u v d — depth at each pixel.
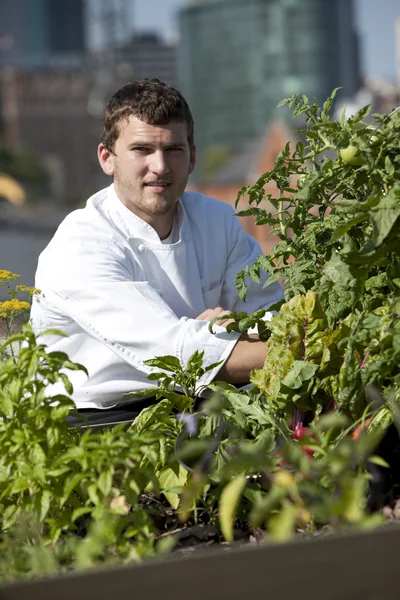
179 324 3.04
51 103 174.38
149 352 3.05
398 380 2.10
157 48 157.38
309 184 2.53
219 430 2.21
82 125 172.75
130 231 3.44
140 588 1.44
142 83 3.43
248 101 164.25
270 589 1.48
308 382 2.39
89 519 2.29
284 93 163.62
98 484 1.96
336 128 2.50
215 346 2.94
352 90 166.88
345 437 2.16
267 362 2.47
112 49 88.25
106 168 3.56
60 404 2.14
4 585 1.43
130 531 1.98
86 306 3.19
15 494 2.23
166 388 2.68
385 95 31.48
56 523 2.07
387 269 2.32
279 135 60.47
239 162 63.97
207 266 3.64
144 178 3.37
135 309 3.12
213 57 164.75
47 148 172.25
